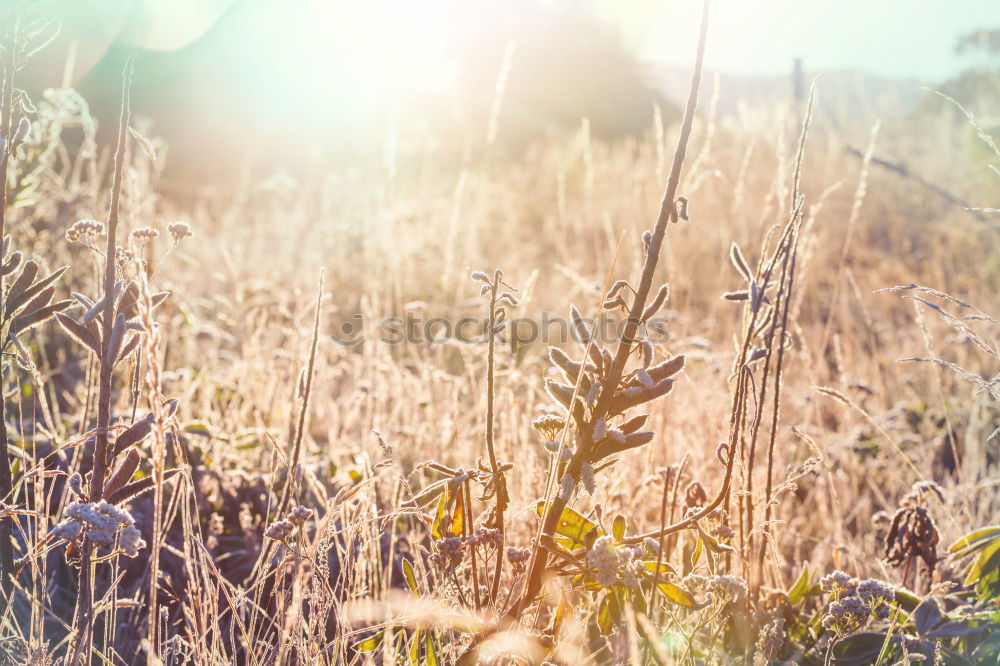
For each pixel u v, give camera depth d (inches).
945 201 309.9
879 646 71.4
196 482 97.5
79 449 78.0
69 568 85.5
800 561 104.3
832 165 336.8
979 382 77.9
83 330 60.4
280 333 153.2
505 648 59.9
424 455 112.3
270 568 80.3
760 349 67.7
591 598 72.1
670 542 82.4
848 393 138.3
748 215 237.1
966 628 69.7
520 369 129.6
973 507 112.2
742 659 70.9
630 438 58.2
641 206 301.4
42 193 146.9
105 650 62.2
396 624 64.4
